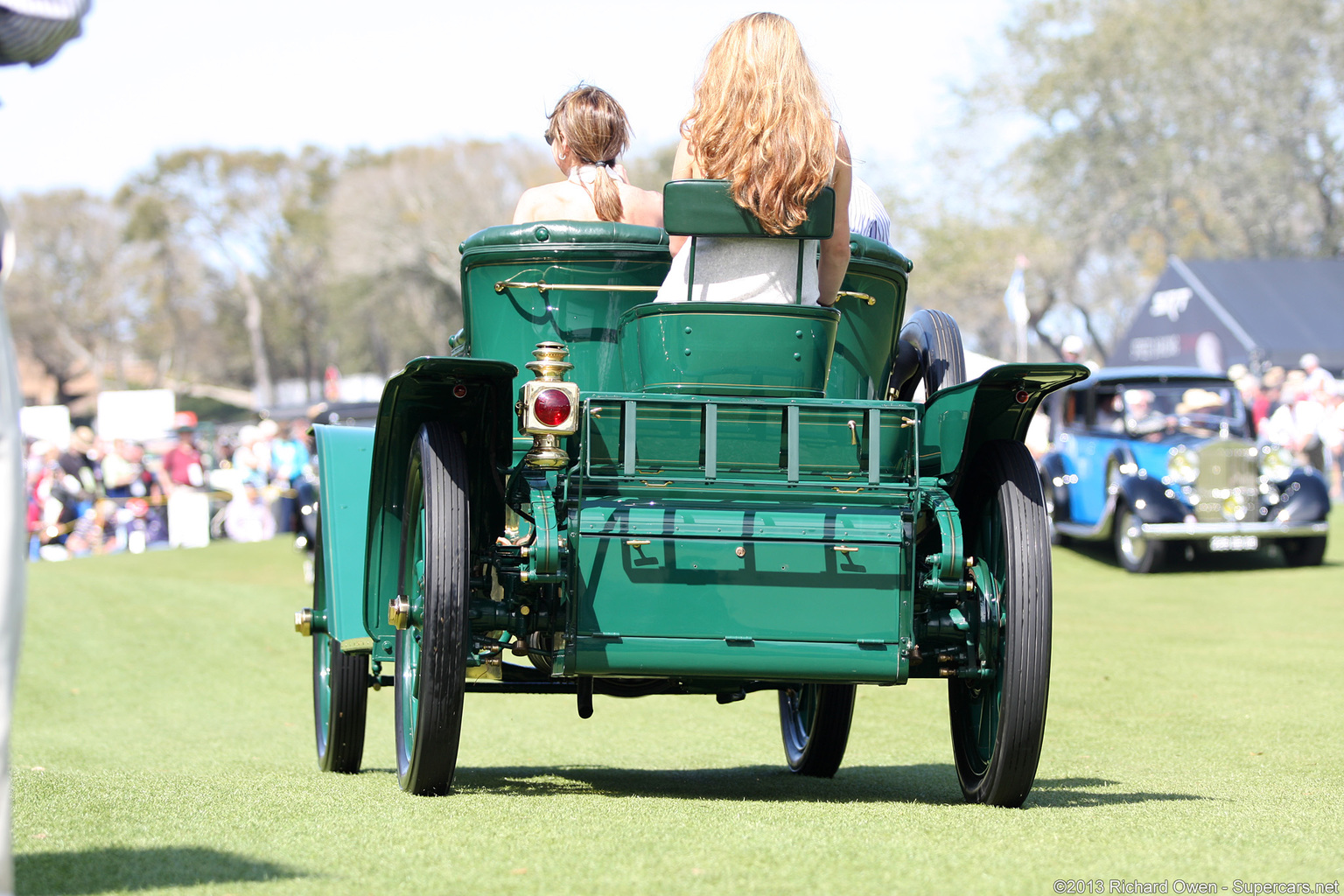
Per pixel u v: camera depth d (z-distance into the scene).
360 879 4.68
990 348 88.50
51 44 3.92
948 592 6.30
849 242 6.79
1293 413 32.03
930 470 6.79
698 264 6.49
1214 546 24.11
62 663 16.53
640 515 6.02
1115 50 72.12
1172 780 8.40
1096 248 76.94
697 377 6.30
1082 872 4.92
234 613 20.70
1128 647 16.23
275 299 149.88
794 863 5.00
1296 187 70.38
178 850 5.09
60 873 4.66
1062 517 27.64
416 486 6.70
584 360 7.04
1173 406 25.81
